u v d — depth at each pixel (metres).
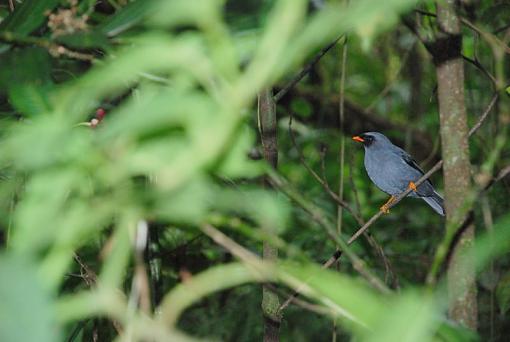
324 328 11.47
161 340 2.29
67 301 2.25
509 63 11.06
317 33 1.91
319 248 10.87
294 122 16.11
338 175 15.07
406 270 12.60
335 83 16.98
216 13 1.95
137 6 3.01
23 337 1.72
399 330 1.89
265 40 2.01
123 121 1.97
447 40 6.08
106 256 2.37
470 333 2.69
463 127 6.04
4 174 3.30
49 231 2.16
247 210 2.21
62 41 3.11
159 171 2.10
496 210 11.92
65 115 2.10
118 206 2.24
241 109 2.05
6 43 3.26
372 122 16.53
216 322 10.94
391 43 16.20
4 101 4.38
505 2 10.95
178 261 10.16
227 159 2.18
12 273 1.79
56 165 2.16
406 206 15.33
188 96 2.02
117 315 2.27
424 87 16.91
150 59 2.01
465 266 5.38
